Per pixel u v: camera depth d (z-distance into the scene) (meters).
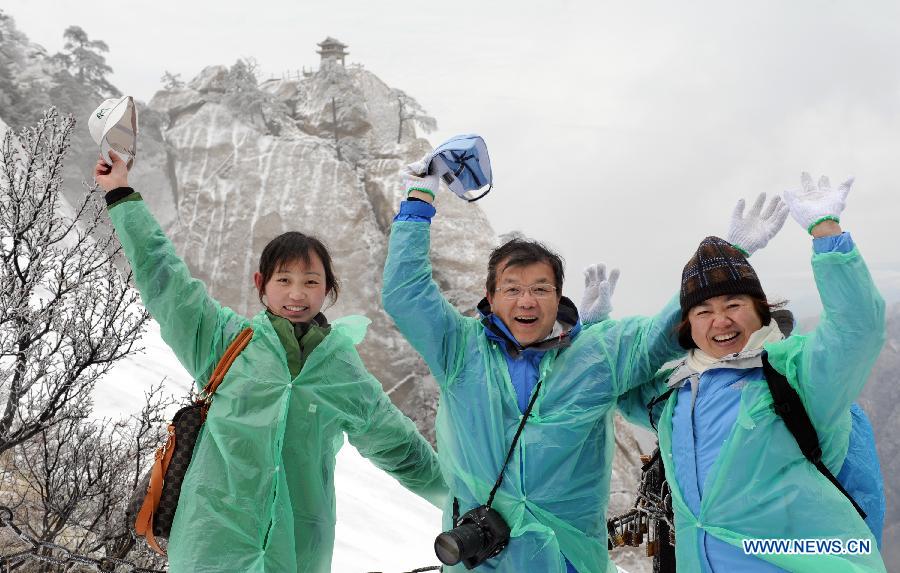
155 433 4.55
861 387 2.26
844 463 2.61
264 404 2.63
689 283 2.57
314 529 2.72
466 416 2.74
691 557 2.39
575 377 2.74
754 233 2.77
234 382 2.65
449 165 2.82
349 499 7.53
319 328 2.84
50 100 67.88
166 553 2.78
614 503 39.94
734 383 2.45
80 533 4.11
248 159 91.12
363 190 88.81
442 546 2.49
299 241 2.87
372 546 6.35
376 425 3.08
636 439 45.38
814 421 2.34
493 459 2.69
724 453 2.35
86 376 4.06
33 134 3.90
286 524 2.56
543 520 2.63
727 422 2.39
